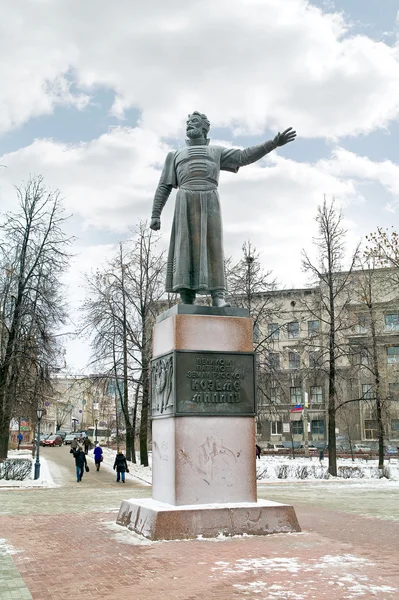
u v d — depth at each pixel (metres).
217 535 10.06
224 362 11.12
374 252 37.38
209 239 12.20
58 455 49.44
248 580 7.27
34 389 34.34
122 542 9.84
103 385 37.19
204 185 12.34
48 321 34.34
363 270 36.66
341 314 38.12
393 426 63.56
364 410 64.06
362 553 8.94
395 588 6.89
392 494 22.06
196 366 10.97
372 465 41.47
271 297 35.56
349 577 7.41
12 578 7.53
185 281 11.97
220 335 11.23
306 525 11.95
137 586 7.04
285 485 27.94
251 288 33.66
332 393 33.75
